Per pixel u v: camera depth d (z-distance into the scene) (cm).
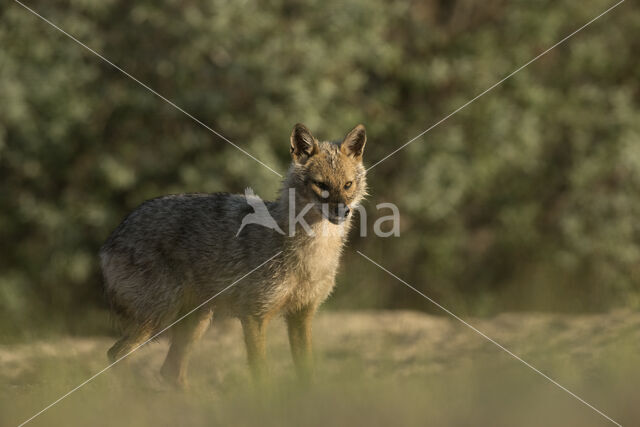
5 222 1495
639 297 1492
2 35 1367
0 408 665
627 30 1689
